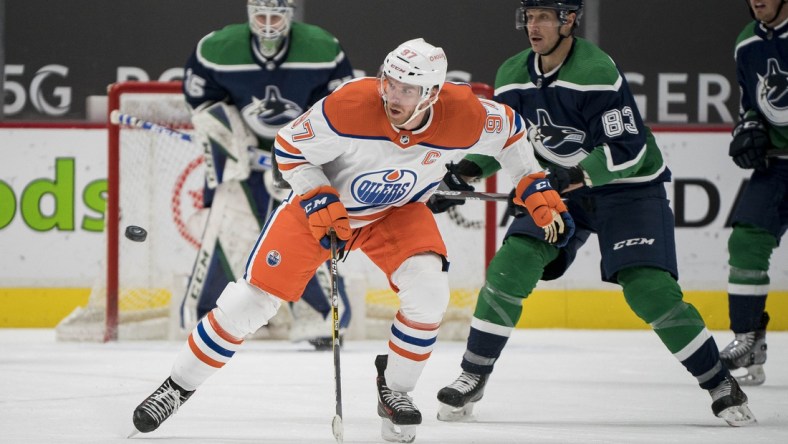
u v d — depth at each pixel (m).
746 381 14.72
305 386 13.71
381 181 9.54
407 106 8.96
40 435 9.97
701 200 22.20
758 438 10.09
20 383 13.85
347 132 9.20
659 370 15.85
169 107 20.62
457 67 23.14
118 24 22.77
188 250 20.75
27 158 21.67
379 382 9.98
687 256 22.23
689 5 23.00
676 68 23.08
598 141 11.63
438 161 9.57
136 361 16.48
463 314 20.70
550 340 20.23
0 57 22.58
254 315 9.72
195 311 19.33
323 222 9.32
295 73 18.89
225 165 19.09
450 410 11.19
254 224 19.30
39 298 21.91
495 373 15.44
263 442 9.67
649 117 23.16
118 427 10.46
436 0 23.03
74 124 21.67
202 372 9.77
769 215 14.73
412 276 9.59
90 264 21.81
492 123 9.67
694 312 11.30
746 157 14.76
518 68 12.10
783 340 20.59
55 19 22.64
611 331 22.20
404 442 9.82
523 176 10.34
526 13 11.63
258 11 18.09
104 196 21.75
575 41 11.88
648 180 11.80
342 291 19.25
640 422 11.16
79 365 15.91
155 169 20.61
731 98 23.11
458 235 21.00
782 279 22.27
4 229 21.78
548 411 11.95
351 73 19.22
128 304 20.25
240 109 19.02
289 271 9.65
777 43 14.58
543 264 11.63
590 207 11.85
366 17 23.00
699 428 10.77
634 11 23.03
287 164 9.48
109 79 22.77
